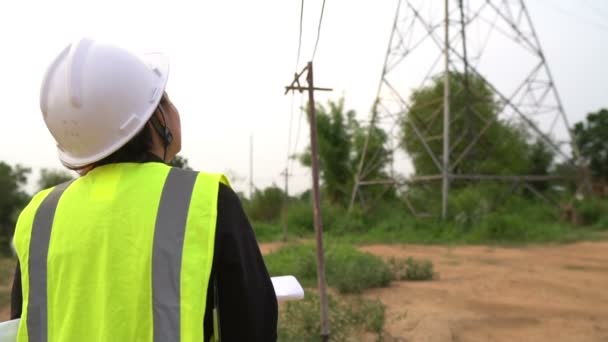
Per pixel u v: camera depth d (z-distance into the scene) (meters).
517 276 11.25
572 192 27.03
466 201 22.75
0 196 17.72
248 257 1.20
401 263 11.44
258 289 1.20
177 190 1.22
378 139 32.75
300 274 11.24
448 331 6.75
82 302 1.19
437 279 11.03
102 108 1.32
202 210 1.18
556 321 7.34
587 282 10.43
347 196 33.69
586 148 45.34
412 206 26.16
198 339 1.09
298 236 24.83
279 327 6.14
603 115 45.44
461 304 8.45
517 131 30.12
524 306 8.28
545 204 26.53
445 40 24.44
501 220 20.72
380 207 27.41
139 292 1.14
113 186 1.26
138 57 1.46
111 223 1.21
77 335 1.17
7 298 8.97
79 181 1.34
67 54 1.40
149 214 1.20
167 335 1.10
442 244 19.81
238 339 1.17
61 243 1.25
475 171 28.16
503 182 27.14
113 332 1.13
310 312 6.27
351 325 6.37
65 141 1.37
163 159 1.46
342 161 33.72
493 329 6.96
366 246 19.48
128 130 1.35
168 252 1.15
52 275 1.25
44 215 1.32
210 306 1.20
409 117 27.61
